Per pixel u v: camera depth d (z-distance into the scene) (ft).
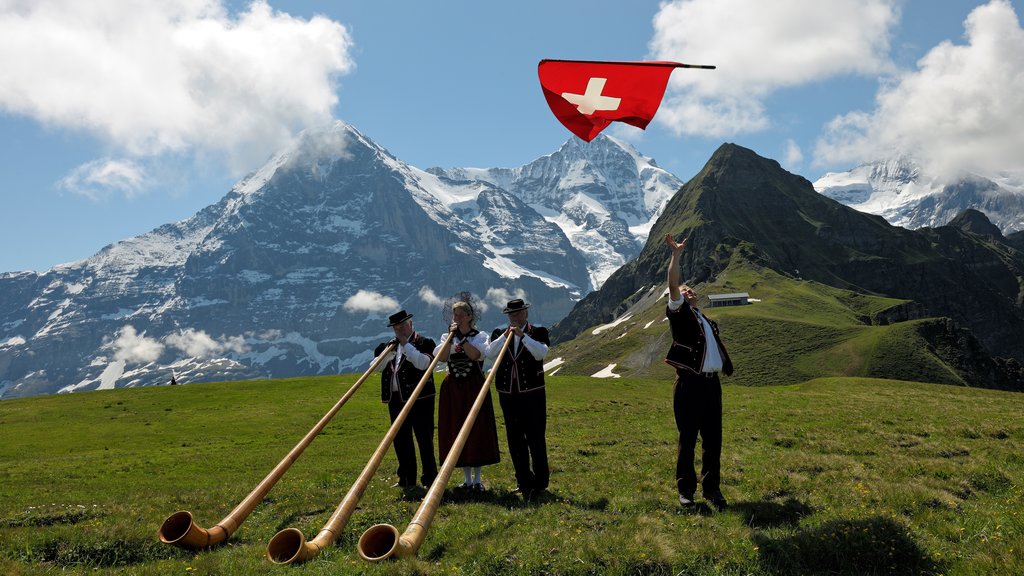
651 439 78.28
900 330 622.95
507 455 70.49
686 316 38.91
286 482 59.57
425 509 26.32
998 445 58.70
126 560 34.91
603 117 43.86
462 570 28.86
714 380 39.09
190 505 46.52
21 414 163.73
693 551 29.84
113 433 135.33
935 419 80.89
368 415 145.38
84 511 45.75
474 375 45.39
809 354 618.44
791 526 33.81
